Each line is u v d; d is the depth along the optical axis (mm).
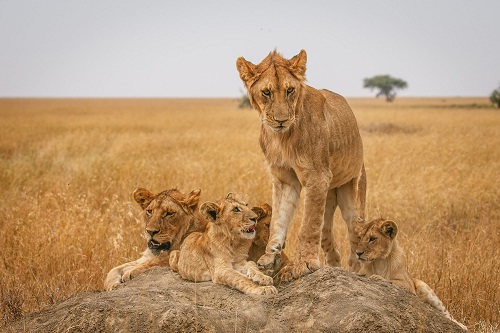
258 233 10516
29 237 14125
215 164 23125
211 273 9352
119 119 67688
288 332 7988
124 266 11148
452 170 23812
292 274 9609
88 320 7746
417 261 12969
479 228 16188
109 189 19406
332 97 11695
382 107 113750
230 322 7926
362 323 7758
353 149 11484
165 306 7820
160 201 10594
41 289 12062
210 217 9266
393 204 18594
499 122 59312
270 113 9906
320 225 10227
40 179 22297
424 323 8297
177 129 50844
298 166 10234
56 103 162500
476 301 11680
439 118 66375
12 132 48000
